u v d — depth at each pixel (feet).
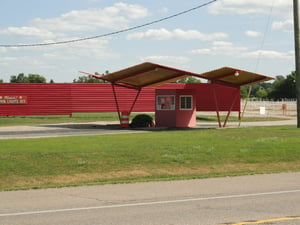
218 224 27.07
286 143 68.95
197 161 56.49
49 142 69.51
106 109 160.45
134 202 33.83
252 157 59.57
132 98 163.22
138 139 74.23
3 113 151.02
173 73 104.99
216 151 61.72
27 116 162.30
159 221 27.78
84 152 57.82
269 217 28.81
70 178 47.57
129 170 51.57
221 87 164.45
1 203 33.58
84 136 81.35
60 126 115.03
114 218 28.58
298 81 95.66
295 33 94.12
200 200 34.55
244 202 33.73
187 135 81.46
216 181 44.55
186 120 112.06
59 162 52.65
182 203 33.40
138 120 111.96
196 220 28.04
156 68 99.66
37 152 56.85
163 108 113.29
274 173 50.62
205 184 42.63
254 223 27.30
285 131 88.02
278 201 34.09
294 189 39.73
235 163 56.80
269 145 67.05
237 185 42.04
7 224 27.12
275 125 115.44
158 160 55.67
